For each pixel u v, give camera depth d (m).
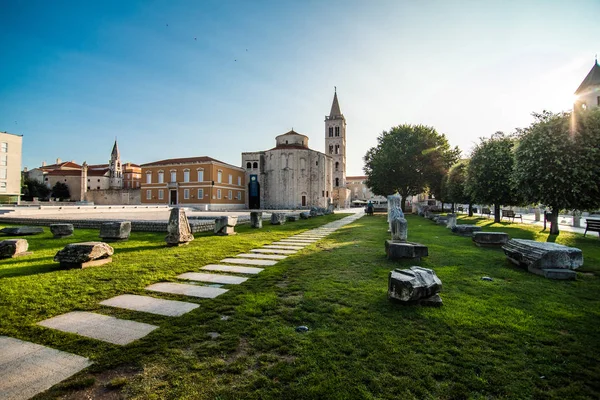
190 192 54.03
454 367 3.34
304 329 4.25
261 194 63.28
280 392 2.92
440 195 44.91
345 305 5.19
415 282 5.13
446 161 40.94
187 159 56.78
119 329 4.29
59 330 4.24
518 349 3.73
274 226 21.14
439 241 13.03
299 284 6.45
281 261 8.85
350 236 15.11
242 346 3.81
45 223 18.30
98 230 15.88
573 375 3.22
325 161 66.50
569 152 14.46
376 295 5.68
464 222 25.11
